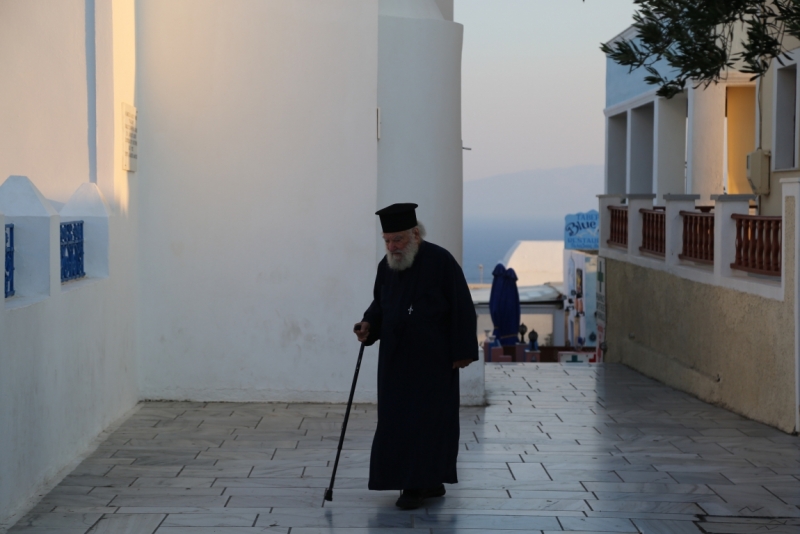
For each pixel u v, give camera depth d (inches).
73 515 204.8
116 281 304.7
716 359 372.8
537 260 1620.3
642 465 256.7
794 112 443.5
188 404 332.8
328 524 200.1
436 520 203.6
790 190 303.9
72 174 307.1
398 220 216.7
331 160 336.2
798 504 218.2
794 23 218.1
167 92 332.5
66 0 305.0
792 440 293.3
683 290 418.3
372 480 212.7
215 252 335.9
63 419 246.8
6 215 232.5
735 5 218.8
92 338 275.9
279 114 334.6
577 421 324.2
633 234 519.2
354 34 334.3
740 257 360.8
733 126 611.2
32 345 221.3
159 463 251.1
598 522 202.8
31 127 308.7
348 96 335.3
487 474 244.7
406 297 219.6
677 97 659.4
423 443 212.1
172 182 334.3
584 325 917.2
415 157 348.8
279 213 336.2
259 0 331.6
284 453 264.1
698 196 442.9
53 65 307.0
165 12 330.3
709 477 243.3
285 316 337.4
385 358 217.6
